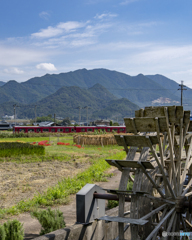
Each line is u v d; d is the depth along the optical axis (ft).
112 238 24.99
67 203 32.37
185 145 28.07
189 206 24.11
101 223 22.80
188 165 27.30
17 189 38.78
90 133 189.88
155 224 24.66
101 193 22.65
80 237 20.62
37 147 77.87
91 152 89.10
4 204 31.63
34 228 24.41
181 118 24.54
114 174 52.03
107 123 404.36
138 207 23.02
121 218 20.08
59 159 70.23
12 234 19.76
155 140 22.68
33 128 203.21
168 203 23.91
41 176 48.60
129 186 34.68
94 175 47.96
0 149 71.97
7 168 56.29
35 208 29.50
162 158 23.39
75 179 44.42
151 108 26.63
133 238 20.17
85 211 20.58
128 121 25.13
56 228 21.85
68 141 145.38
